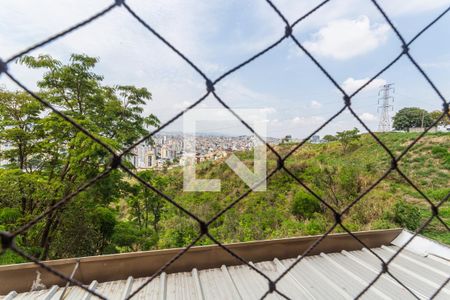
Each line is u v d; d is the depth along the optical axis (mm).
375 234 2893
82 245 5414
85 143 4754
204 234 622
